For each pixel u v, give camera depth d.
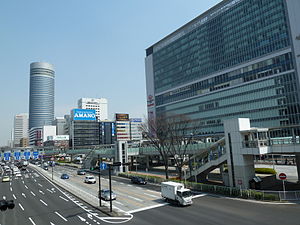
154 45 144.38
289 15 79.50
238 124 32.66
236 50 96.56
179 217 22.62
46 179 57.62
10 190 43.41
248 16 93.06
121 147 62.94
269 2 86.00
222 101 100.50
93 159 78.12
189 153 51.72
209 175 47.62
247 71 91.75
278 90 81.19
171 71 129.88
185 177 40.31
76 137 179.12
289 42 79.00
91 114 188.38
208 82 107.69
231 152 33.47
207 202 27.69
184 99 120.00
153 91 142.75
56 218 24.19
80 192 37.62
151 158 81.31
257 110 87.12
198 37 114.88
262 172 46.84
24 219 24.28
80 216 24.53
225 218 21.48
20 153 67.75
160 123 53.19
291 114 77.25
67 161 122.38
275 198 26.16
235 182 32.75
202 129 108.12
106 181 50.25
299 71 75.75
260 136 31.06
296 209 22.78
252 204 25.58
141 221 22.00
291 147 28.83
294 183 35.69
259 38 88.31
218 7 105.88
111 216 24.05
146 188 39.50
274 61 83.06
